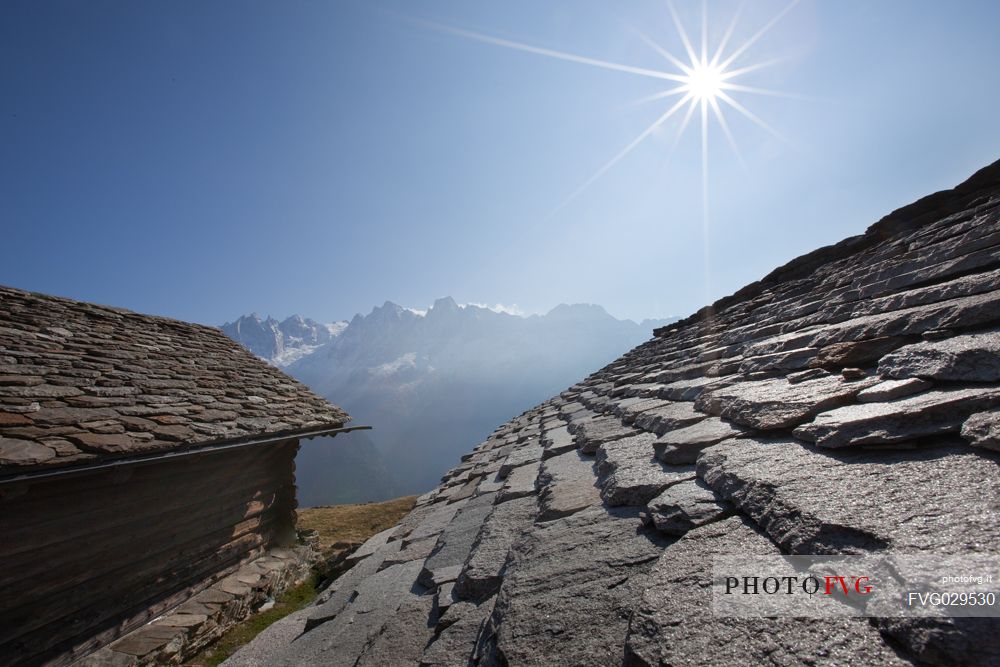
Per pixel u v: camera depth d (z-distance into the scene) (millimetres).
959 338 2074
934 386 1899
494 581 2451
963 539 1134
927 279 3094
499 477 4895
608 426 4512
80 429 5520
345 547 12531
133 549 6469
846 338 2984
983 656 870
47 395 5895
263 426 8164
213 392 8516
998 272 2443
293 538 10078
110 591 6094
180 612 6832
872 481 1514
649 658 1212
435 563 3258
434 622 2473
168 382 7934
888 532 1250
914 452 1603
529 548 2340
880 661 982
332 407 11227
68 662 5441
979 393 1599
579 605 1696
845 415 1949
